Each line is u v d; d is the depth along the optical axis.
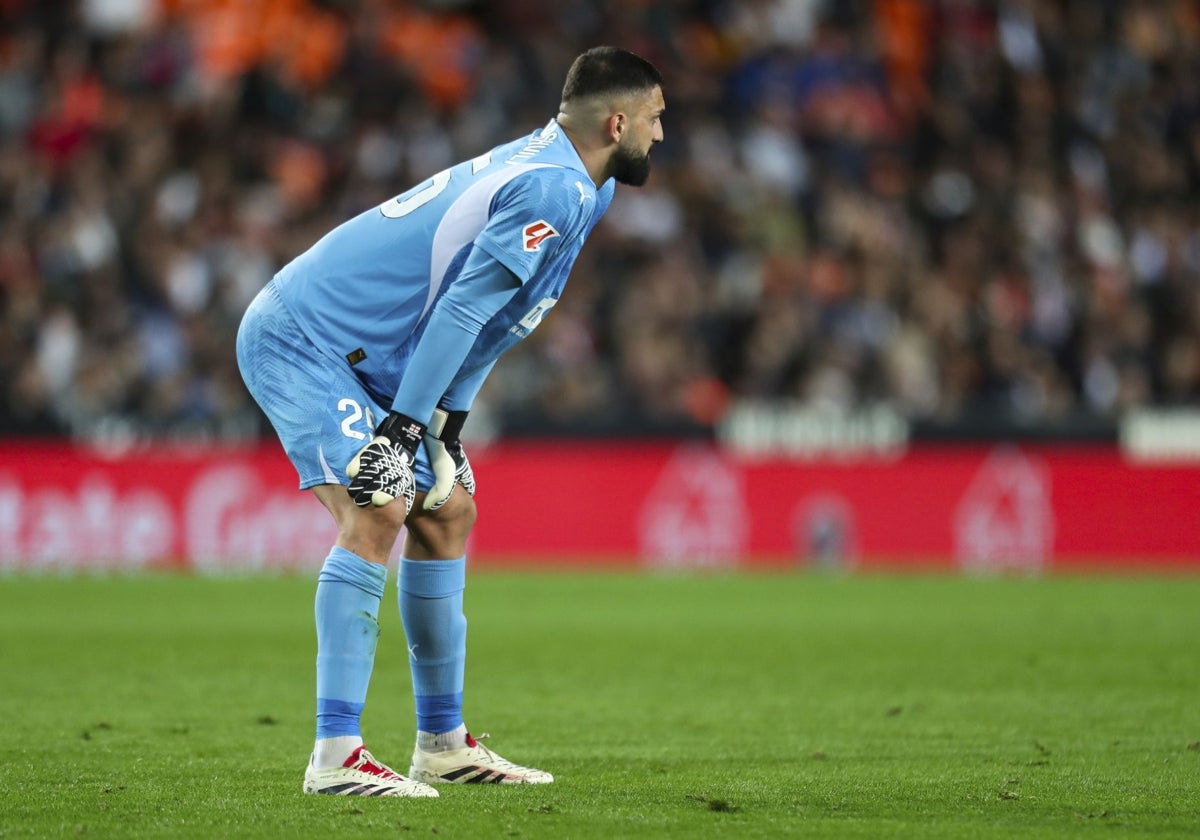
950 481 55.16
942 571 53.81
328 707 15.69
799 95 71.94
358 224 16.47
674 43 72.75
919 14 75.38
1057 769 17.61
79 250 60.72
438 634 17.02
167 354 58.69
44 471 52.97
